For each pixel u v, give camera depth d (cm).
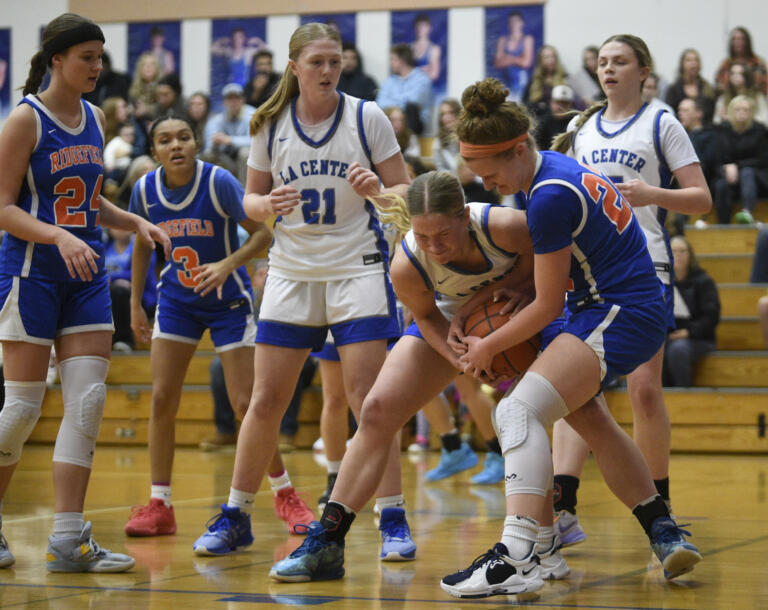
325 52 768
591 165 902
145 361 2055
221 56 2855
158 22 2894
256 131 802
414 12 2719
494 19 2666
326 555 666
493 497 1199
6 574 698
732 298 1981
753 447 1767
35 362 706
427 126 2611
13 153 690
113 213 777
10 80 2962
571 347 612
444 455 1418
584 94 2439
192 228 920
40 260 702
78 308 718
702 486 1279
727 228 2122
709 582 660
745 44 2417
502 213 634
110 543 844
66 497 705
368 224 790
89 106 741
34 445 2012
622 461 658
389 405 662
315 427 1950
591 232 614
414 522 976
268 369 790
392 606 583
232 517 791
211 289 880
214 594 621
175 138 911
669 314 873
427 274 650
